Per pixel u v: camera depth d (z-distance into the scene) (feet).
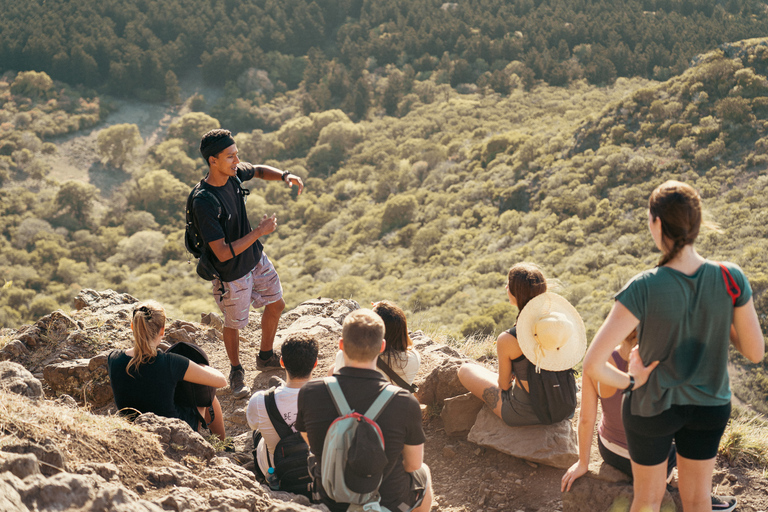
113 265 281.54
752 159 201.46
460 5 515.50
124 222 318.65
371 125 399.24
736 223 164.04
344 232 277.85
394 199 269.03
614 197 212.02
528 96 396.78
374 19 527.81
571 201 219.20
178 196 333.01
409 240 254.27
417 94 429.38
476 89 426.92
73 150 372.17
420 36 484.33
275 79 471.62
